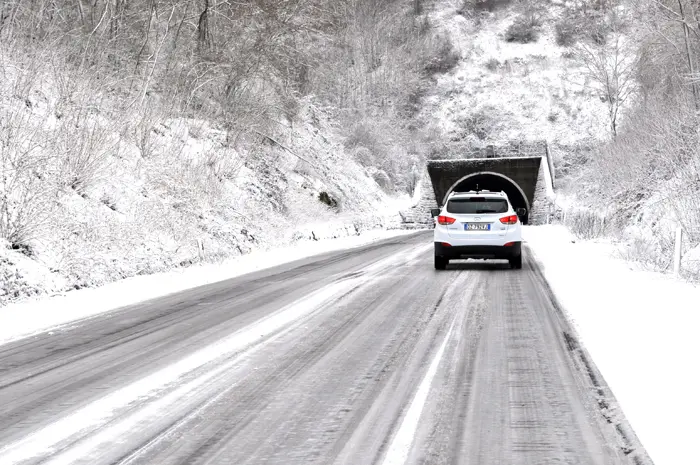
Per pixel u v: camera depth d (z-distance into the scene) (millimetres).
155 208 21734
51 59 22422
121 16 28766
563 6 104375
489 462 4883
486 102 86438
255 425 5762
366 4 82562
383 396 6625
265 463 4887
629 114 42594
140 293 14961
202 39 34750
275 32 38156
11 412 6273
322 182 46906
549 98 86000
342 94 69312
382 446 5223
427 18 104062
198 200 25641
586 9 98375
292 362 8094
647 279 15555
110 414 6121
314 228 37531
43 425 5844
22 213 15805
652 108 32875
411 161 72562
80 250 16703
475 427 5672
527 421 5820
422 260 22266
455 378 7285
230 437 5461
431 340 9336
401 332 9945
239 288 15367
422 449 5152
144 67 29375
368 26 81875
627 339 9055
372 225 51031
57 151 19047
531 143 70000
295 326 10469
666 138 27094
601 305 11891
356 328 10281
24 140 18219
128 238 19062
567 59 93250
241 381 7230
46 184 17203
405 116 81812
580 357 8180
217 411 6176
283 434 5523
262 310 12078
